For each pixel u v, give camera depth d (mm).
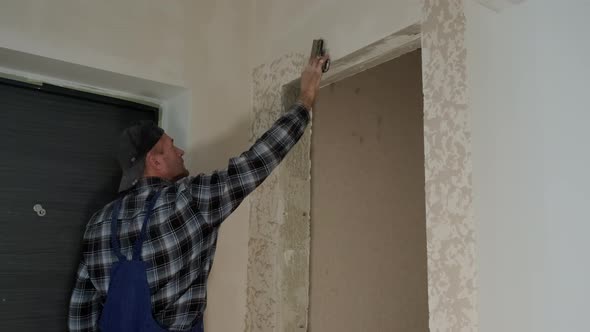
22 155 1814
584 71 1126
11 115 1814
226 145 2066
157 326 1444
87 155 1937
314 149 2172
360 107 2350
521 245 1181
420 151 2484
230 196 1489
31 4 1697
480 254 1181
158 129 1697
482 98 1254
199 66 2043
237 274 2021
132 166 1615
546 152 1166
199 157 1992
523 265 1174
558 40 1188
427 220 1327
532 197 1173
